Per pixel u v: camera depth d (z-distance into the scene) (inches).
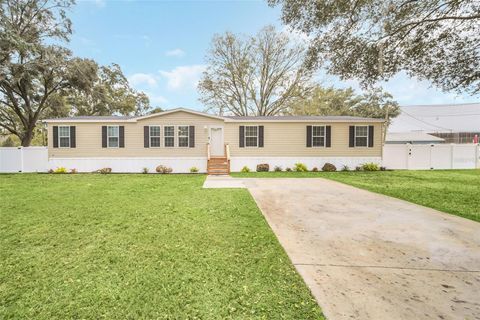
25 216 204.5
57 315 85.8
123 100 1109.7
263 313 85.5
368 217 202.4
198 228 174.2
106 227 176.9
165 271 115.0
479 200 262.7
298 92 966.4
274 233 164.6
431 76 321.7
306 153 599.2
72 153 572.4
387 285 101.6
